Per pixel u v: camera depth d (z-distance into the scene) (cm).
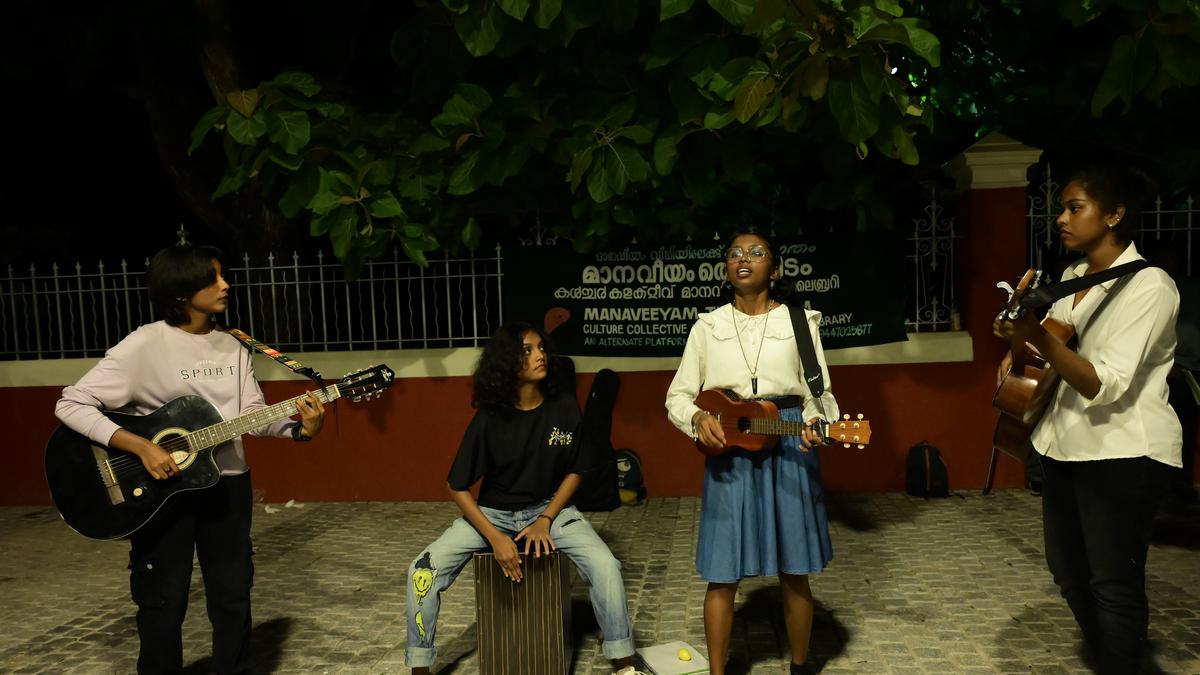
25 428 789
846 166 650
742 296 373
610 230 686
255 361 756
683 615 469
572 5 561
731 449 360
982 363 720
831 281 716
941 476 701
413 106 748
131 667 429
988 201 711
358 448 760
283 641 451
